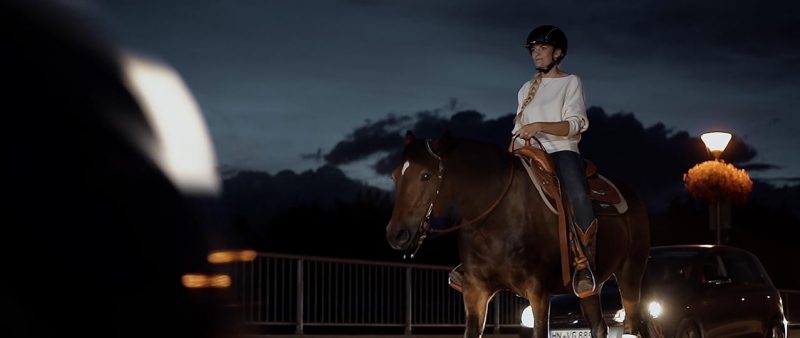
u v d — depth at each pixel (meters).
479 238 8.51
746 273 17.05
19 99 2.21
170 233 2.32
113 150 2.27
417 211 8.05
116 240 2.25
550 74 9.38
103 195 2.25
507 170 8.51
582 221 8.95
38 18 2.28
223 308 2.42
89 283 2.21
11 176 2.17
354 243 35.78
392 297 17.92
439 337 18.61
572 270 8.86
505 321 20.75
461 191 8.30
